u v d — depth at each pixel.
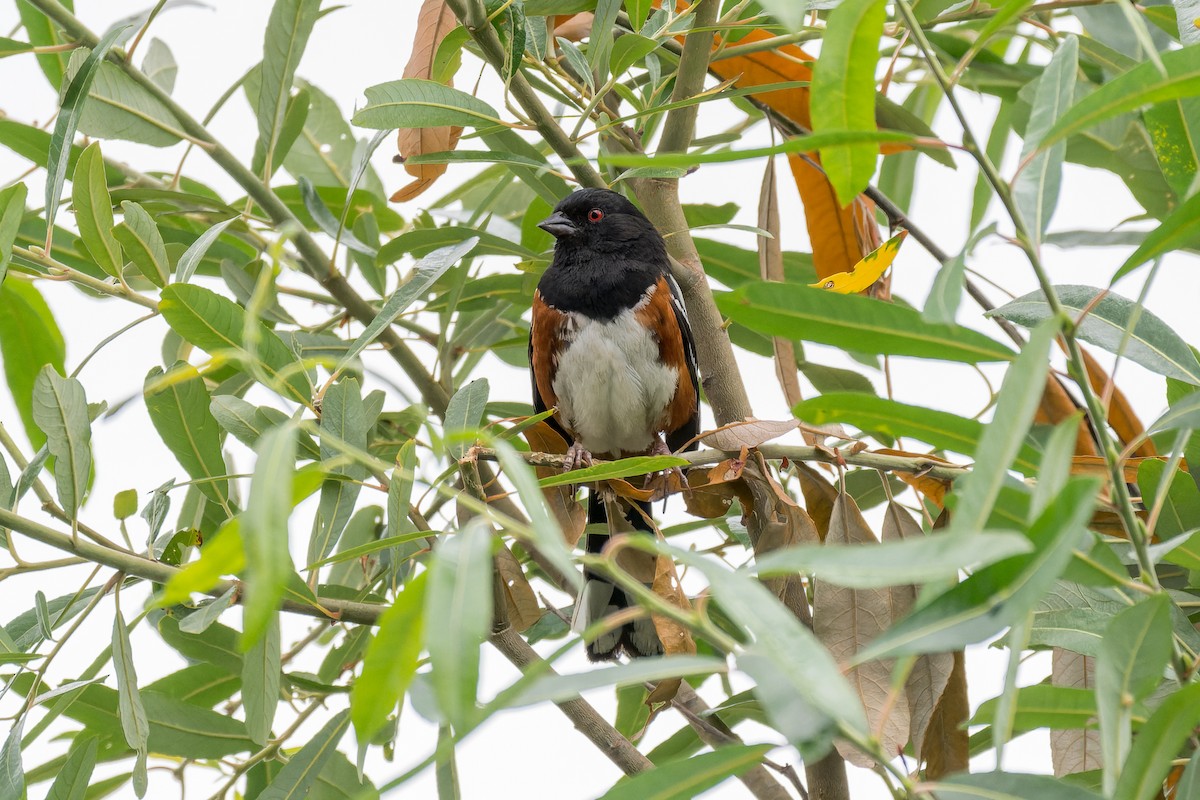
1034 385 2.93
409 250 7.87
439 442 3.07
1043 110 3.97
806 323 3.61
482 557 2.57
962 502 2.88
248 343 3.25
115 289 5.73
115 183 8.20
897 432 3.91
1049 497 2.97
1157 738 3.28
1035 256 3.64
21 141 7.41
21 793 5.03
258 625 2.42
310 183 7.86
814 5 6.34
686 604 5.40
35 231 7.80
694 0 6.87
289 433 2.61
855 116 3.33
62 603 6.05
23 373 7.85
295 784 5.98
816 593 5.27
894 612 5.21
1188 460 5.42
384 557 7.24
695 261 7.62
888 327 3.57
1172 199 7.70
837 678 2.50
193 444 6.39
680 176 6.29
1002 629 2.99
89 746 5.56
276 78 7.59
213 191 8.63
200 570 2.71
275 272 3.25
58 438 5.20
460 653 2.44
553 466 6.67
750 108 8.98
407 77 7.04
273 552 2.46
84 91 5.54
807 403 3.81
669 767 3.37
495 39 6.39
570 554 2.76
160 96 7.38
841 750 4.73
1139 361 4.63
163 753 6.46
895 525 5.75
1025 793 3.26
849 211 7.68
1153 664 3.36
